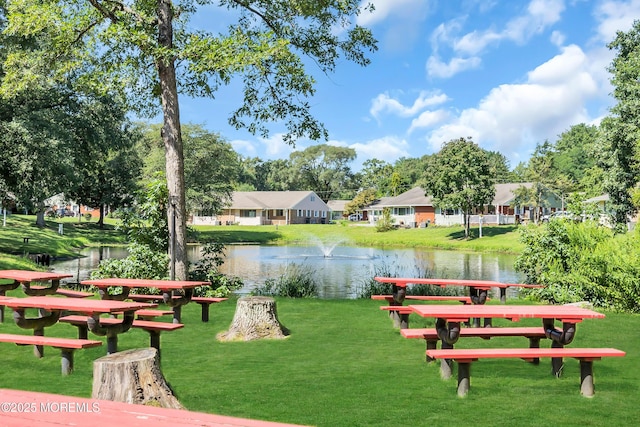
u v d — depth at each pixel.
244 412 4.56
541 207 62.38
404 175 111.69
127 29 11.95
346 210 88.94
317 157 118.19
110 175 54.94
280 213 82.19
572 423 4.32
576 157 95.19
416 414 4.52
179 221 12.92
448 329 5.57
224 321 9.66
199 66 11.76
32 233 38.94
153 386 3.72
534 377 5.82
